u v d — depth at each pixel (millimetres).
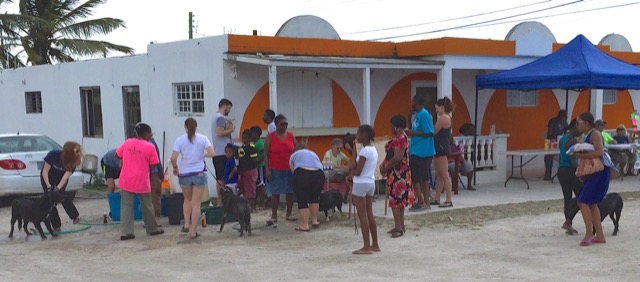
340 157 11469
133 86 14547
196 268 7117
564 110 15773
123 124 14859
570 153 7871
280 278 6613
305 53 12883
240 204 8852
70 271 7141
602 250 7586
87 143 16031
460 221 9461
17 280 6797
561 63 12727
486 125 16031
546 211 10195
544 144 15977
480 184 13609
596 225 7898
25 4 25156
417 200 10289
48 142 12906
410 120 11609
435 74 15078
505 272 6688
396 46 14133
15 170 11734
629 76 12305
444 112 10547
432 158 10648
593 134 7691
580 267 6840
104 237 9070
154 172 9680
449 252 7633
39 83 17594
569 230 8461
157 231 9086
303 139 12883
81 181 12281
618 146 13539
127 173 8773
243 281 6535
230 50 11992
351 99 13766
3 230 9797
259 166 11000
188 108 13125
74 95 16359
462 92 15578
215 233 9133
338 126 13570
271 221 9531
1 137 12383
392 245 8047
